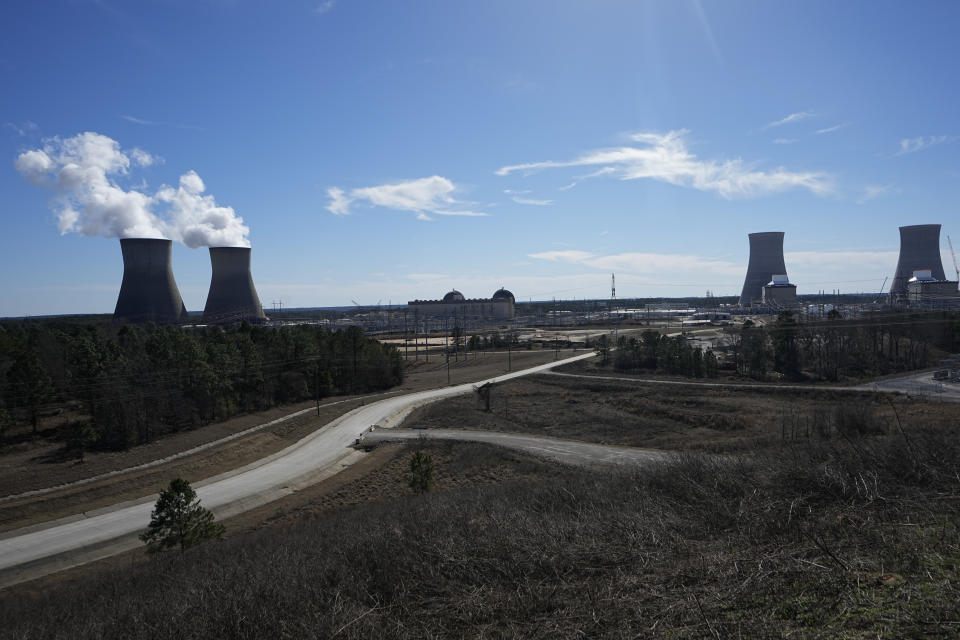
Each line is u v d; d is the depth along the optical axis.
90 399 52.91
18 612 17.39
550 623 6.69
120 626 9.72
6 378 52.62
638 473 15.24
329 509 34.88
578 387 74.00
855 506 9.04
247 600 8.70
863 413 32.44
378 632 7.18
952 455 10.27
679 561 7.81
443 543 9.69
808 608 5.93
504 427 57.12
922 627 5.18
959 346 84.75
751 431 47.47
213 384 59.03
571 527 9.98
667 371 82.06
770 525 8.45
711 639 5.64
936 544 6.98
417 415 63.56
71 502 37.22
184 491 26.08
